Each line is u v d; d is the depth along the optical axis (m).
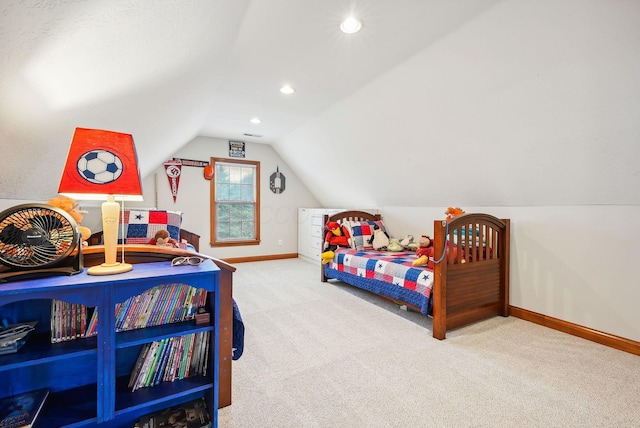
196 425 1.20
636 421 1.36
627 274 2.07
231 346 1.44
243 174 5.18
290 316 2.64
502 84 1.99
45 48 0.82
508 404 1.47
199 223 4.78
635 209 2.03
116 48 1.04
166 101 1.90
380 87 2.64
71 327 1.07
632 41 1.43
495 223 2.64
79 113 1.26
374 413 1.40
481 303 2.55
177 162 4.58
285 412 1.41
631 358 1.94
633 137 1.73
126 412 1.11
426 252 2.79
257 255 5.28
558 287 2.43
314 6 1.65
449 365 1.84
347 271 3.42
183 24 1.21
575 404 1.47
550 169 2.25
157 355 1.22
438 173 3.13
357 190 4.62
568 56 1.64
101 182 1.07
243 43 2.03
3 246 0.97
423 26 1.82
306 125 3.95
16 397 1.07
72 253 1.08
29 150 1.23
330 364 1.84
